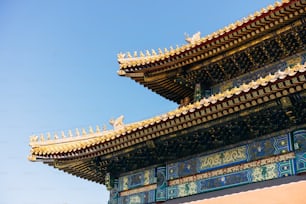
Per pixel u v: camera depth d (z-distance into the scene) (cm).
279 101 1542
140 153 2045
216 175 1777
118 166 2194
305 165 1498
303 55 2025
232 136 1766
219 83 2339
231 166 1739
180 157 1964
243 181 1669
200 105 1647
